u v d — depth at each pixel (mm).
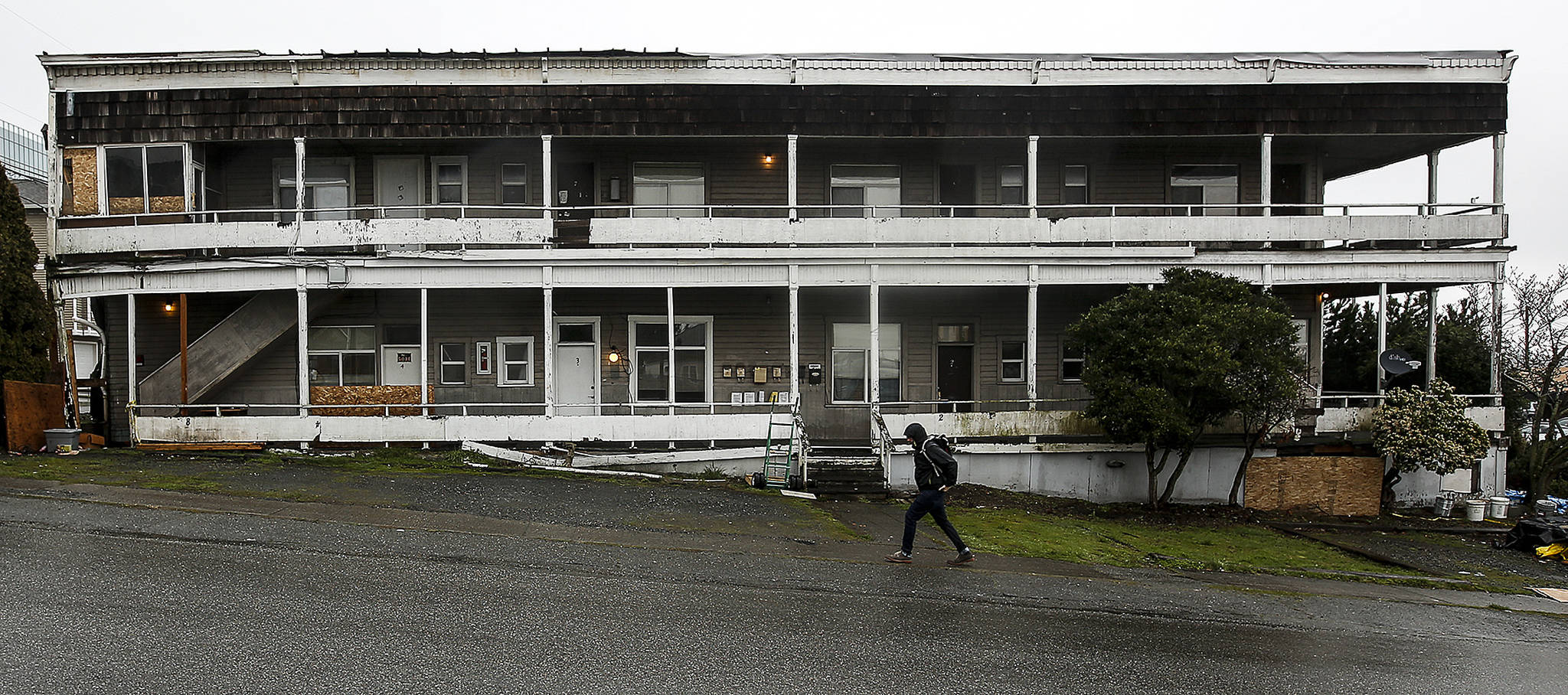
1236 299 15641
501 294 18781
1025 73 17312
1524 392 23344
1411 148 19453
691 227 17016
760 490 14844
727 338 19016
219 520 10125
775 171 19047
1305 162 19484
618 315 18922
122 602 7160
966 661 6816
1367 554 13625
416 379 18781
